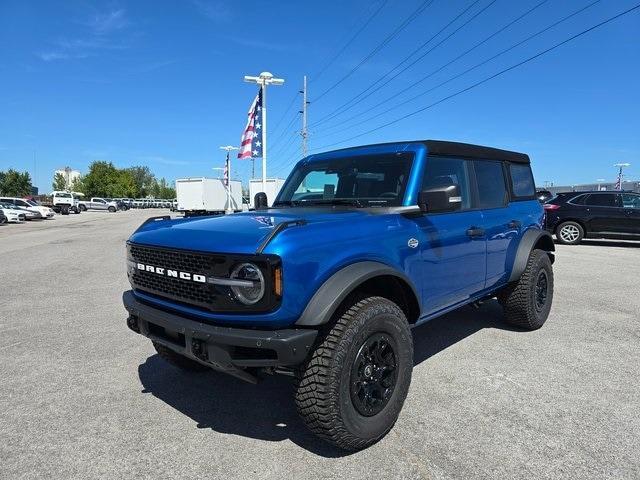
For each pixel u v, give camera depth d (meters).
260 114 22.95
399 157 3.88
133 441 3.11
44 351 4.91
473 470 2.72
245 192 42.75
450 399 3.63
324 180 4.28
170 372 4.32
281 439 3.12
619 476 2.65
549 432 3.13
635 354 4.62
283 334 2.60
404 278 3.21
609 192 14.50
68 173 119.56
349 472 2.73
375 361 2.97
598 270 9.62
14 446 3.06
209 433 3.21
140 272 3.37
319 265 2.75
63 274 9.85
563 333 5.31
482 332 5.37
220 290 2.69
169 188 144.25
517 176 5.41
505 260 4.86
